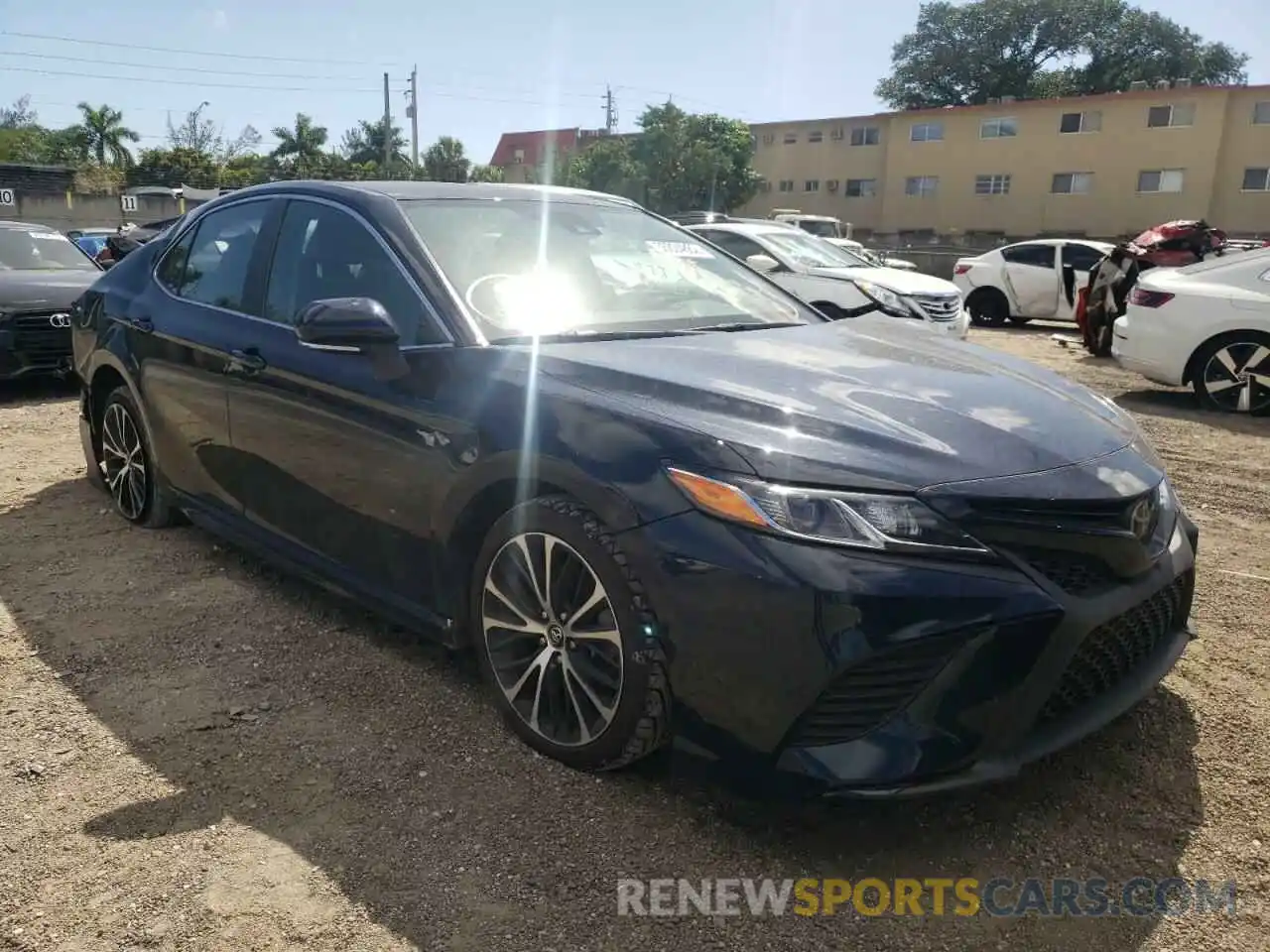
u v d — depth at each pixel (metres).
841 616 2.10
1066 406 2.76
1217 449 6.60
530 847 2.38
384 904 2.18
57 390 8.19
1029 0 54.56
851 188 47.28
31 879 2.25
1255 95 37.03
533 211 3.64
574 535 2.48
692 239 4.07
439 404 2.81
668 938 2.10
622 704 2.44
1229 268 7.84
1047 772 2.70
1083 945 2.10
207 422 3.78
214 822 2.46
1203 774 2.69
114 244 11.09
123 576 4.00
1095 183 40.31
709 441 2.33
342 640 3.46
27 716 2.95
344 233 3.36
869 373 2.81
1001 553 2.21
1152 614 2.54
